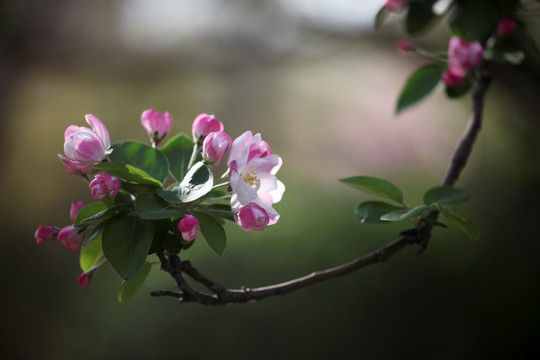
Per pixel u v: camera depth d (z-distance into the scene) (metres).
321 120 10.80
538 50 2.67
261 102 10.39
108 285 5.60
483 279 5.31
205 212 1.47
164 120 1.74
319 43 6.12
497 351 5.08
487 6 2.58
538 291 5.20
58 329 5.71
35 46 5.89
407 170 9.62
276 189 1.51
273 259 5.53
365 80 10.70
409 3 2.89
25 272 6.28
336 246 5.61
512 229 5.82
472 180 6.86
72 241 1.53
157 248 1.48
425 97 2.65
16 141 7.29
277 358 5.01
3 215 7.38
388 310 5.19
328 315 5.12
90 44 6.03
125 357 5.24
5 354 5.82
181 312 5.15
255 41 6.17
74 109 9.00
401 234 1.77
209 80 9.56
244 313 5.09
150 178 1.39
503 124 6.85
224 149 1.43
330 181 8.95
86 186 8.32
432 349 5.08
